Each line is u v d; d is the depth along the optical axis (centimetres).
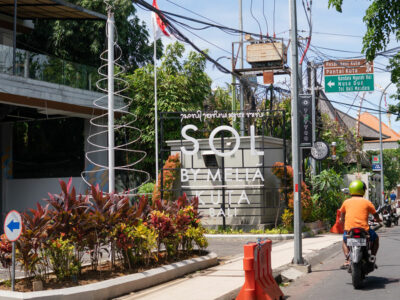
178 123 2753
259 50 2480
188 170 2048
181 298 873
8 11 2311
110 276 964
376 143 5188
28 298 769
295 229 1227
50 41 3041
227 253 1530
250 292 817
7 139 2773
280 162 2158
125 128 2781
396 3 1098
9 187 2738
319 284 1023
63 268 898
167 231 1146
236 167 2020
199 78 2898
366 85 2364
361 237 944
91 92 2338
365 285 979
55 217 913
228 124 3108
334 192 2400
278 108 2566
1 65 1981
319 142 2225
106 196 1020
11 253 884
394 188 5831
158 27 2227
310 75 2431
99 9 2914
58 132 2636
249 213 2009
